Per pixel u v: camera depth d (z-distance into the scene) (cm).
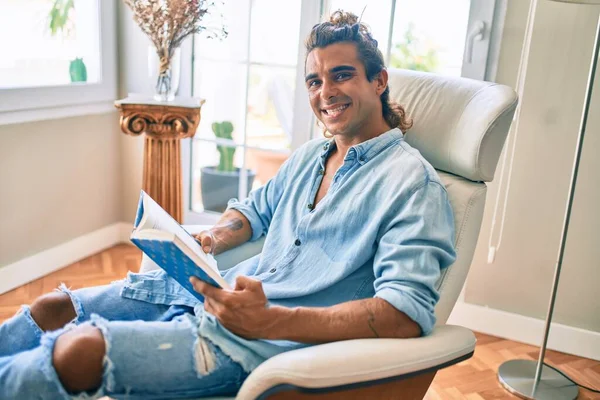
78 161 256
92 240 272
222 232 141
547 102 188
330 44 122
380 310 99
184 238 114
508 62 192
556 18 182
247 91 253
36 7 225
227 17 245
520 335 210
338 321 99
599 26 158
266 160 258
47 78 236
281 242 133
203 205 281
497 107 121
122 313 123
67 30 242
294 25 234
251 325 99
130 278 127
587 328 202
